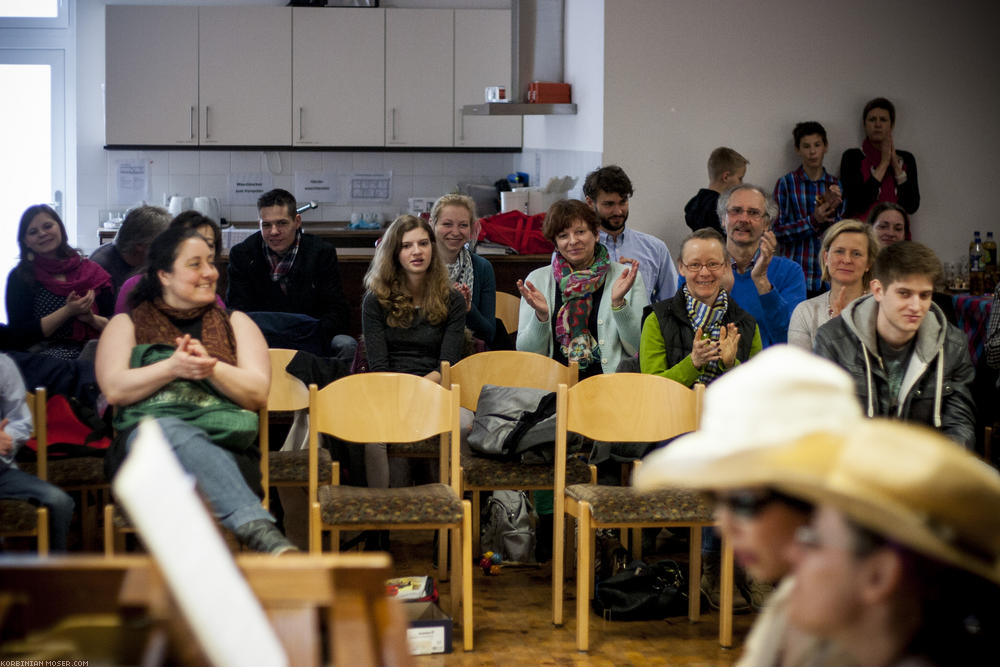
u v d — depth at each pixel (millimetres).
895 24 6184
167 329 3361
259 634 1137
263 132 8344
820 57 6148
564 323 4531
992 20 6250
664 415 3713
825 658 1262
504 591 4027
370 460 4207
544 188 6738
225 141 8320
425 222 4332
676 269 5793
